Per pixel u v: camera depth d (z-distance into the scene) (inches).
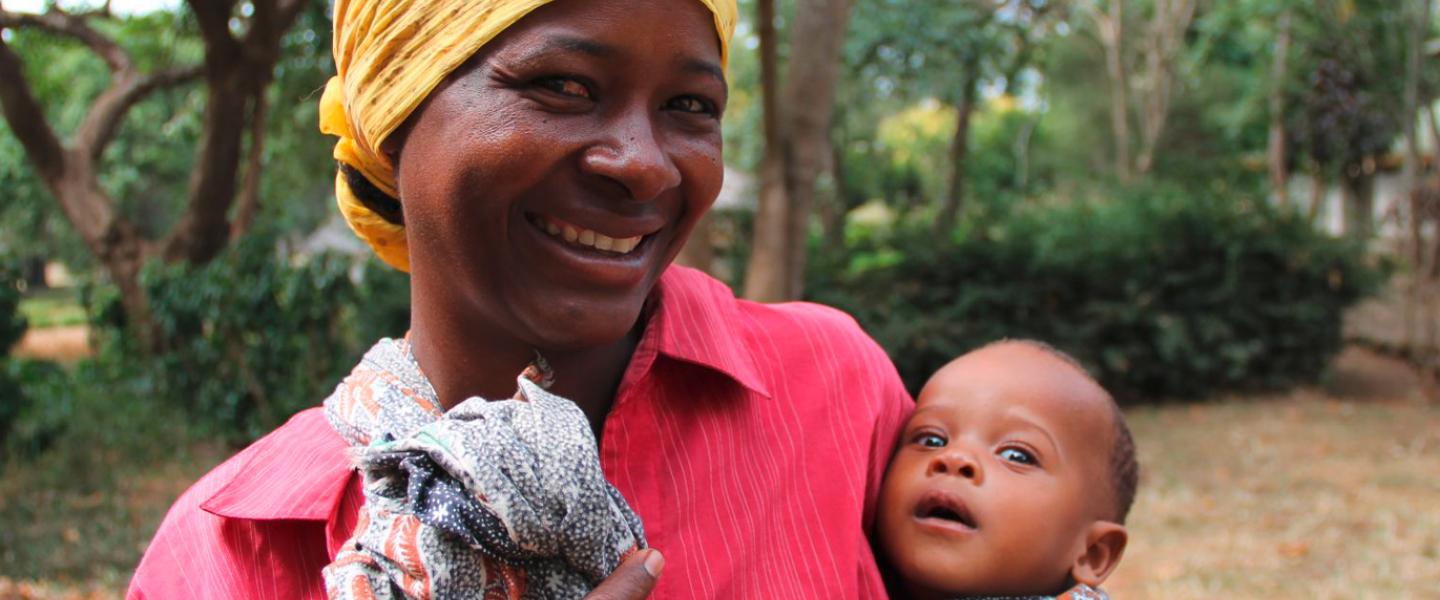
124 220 375.2
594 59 36.7
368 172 44.8
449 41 36.9
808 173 243.0
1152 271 435.8
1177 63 812.0
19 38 413.4
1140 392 440.5
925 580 56.0
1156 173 689.6
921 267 440.8
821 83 240.4
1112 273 436.8
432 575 35.2
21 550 237.0
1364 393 442.3
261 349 329.7
